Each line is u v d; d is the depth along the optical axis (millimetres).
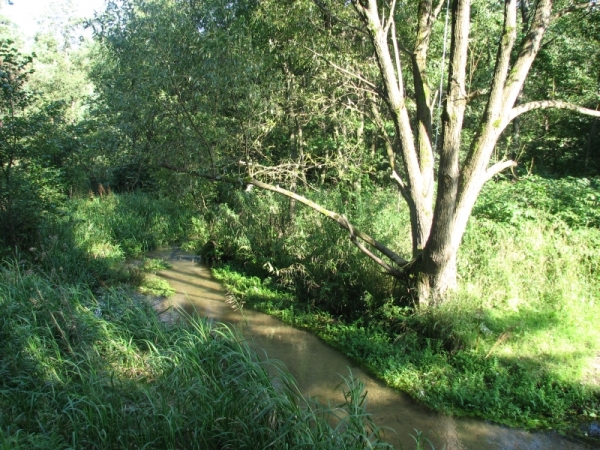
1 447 3742
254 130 9156
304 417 4152
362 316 7812
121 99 9102
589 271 7863
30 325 5848
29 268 8594
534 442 4773
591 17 13562
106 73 13617
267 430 4117
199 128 8508
